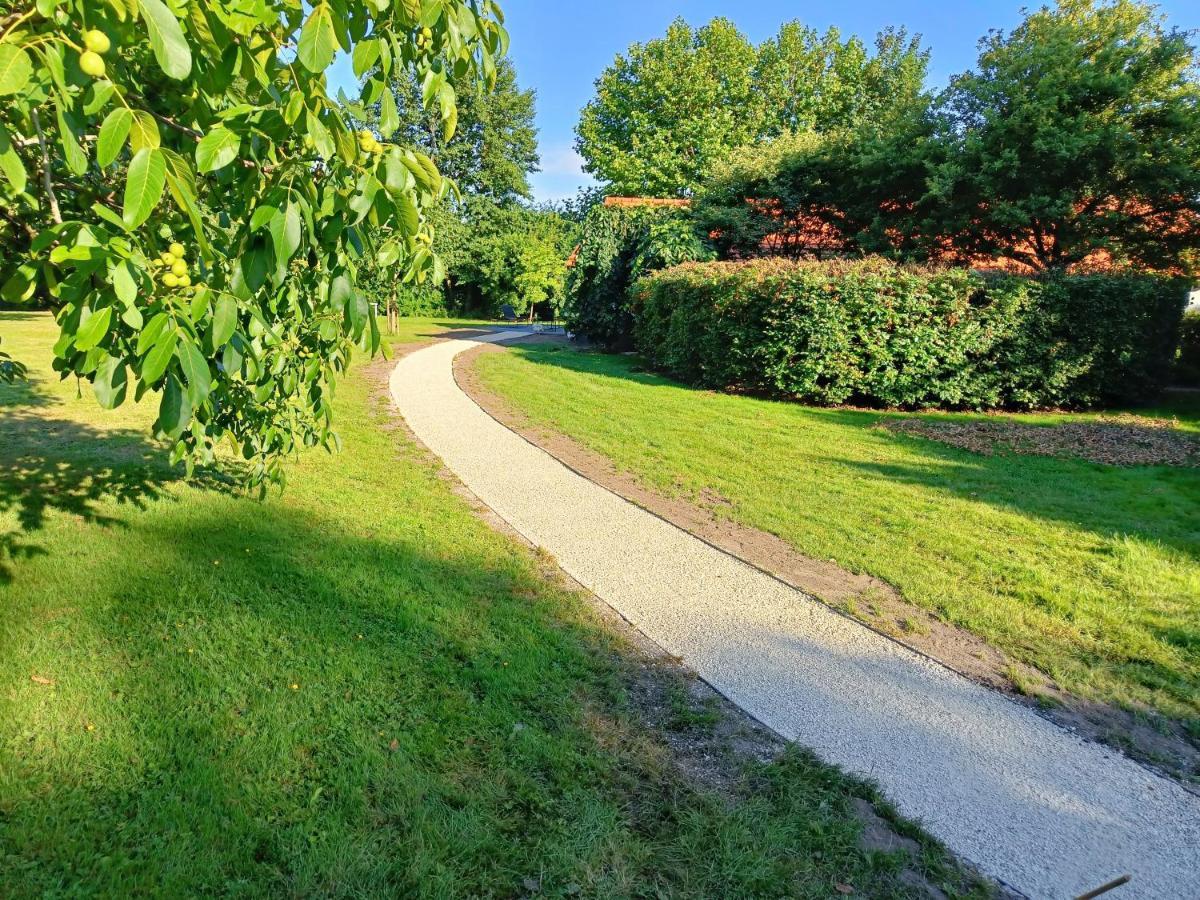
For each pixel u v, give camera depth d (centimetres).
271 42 164
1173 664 331
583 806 222
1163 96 1199
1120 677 320
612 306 1922
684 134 2975
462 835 205
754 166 1708
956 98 1395
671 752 256
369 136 174
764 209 1742
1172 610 385
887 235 1538
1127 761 264
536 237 3844
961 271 1036
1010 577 427
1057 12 1465
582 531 497
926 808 236
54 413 769
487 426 852
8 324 1973
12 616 313
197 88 166
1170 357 1188
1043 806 239
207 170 142
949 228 1370
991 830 227
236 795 214
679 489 611
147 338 133
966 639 354
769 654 334
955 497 596
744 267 1155
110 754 228
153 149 125
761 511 550
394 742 244
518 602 370
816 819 225
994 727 282
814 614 378
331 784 222
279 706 259
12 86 114
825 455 746
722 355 1205
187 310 146
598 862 201
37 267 163
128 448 628
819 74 3039
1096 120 1201
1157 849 222
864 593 407
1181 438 862
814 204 1714
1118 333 1065
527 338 2473
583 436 811
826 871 205
